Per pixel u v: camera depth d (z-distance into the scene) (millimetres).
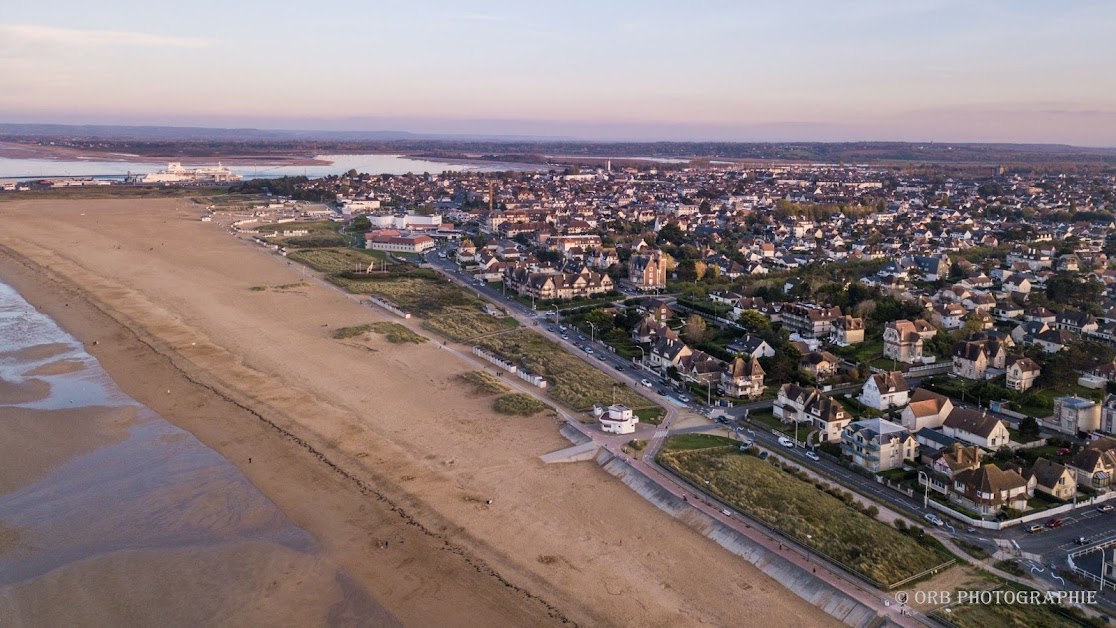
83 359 162750
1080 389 154750
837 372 166250
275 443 123500
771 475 114562
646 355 177125
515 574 89688
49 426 128375
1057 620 81438
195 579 87188
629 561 93062
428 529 98938
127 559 90750
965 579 89562
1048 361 158000
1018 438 129875
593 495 109625
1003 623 80312
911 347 175000
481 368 166375
